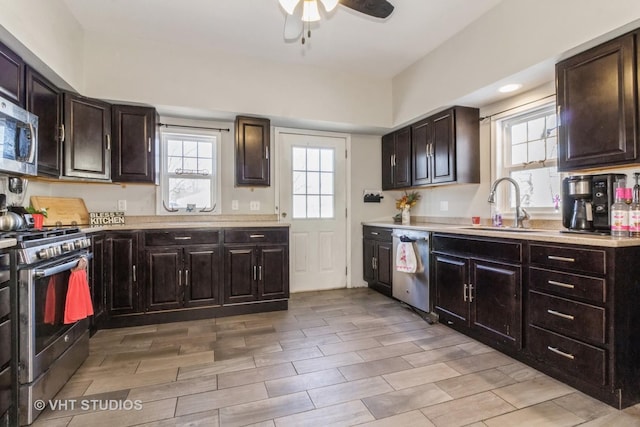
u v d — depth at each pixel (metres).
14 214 2.20
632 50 1.83
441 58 3.17
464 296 2.66
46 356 1.73
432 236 3.03
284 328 2.86
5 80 1.99
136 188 3.42
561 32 2.11
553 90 2.59
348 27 2.86
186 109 3.24
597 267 1.75
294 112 3.58
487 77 2.66
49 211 2.85
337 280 4.30
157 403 1.75
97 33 2.92
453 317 2.78
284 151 4.03
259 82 3.44
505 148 3.09
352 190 4.36
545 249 2.02
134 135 3.12
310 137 4.15
